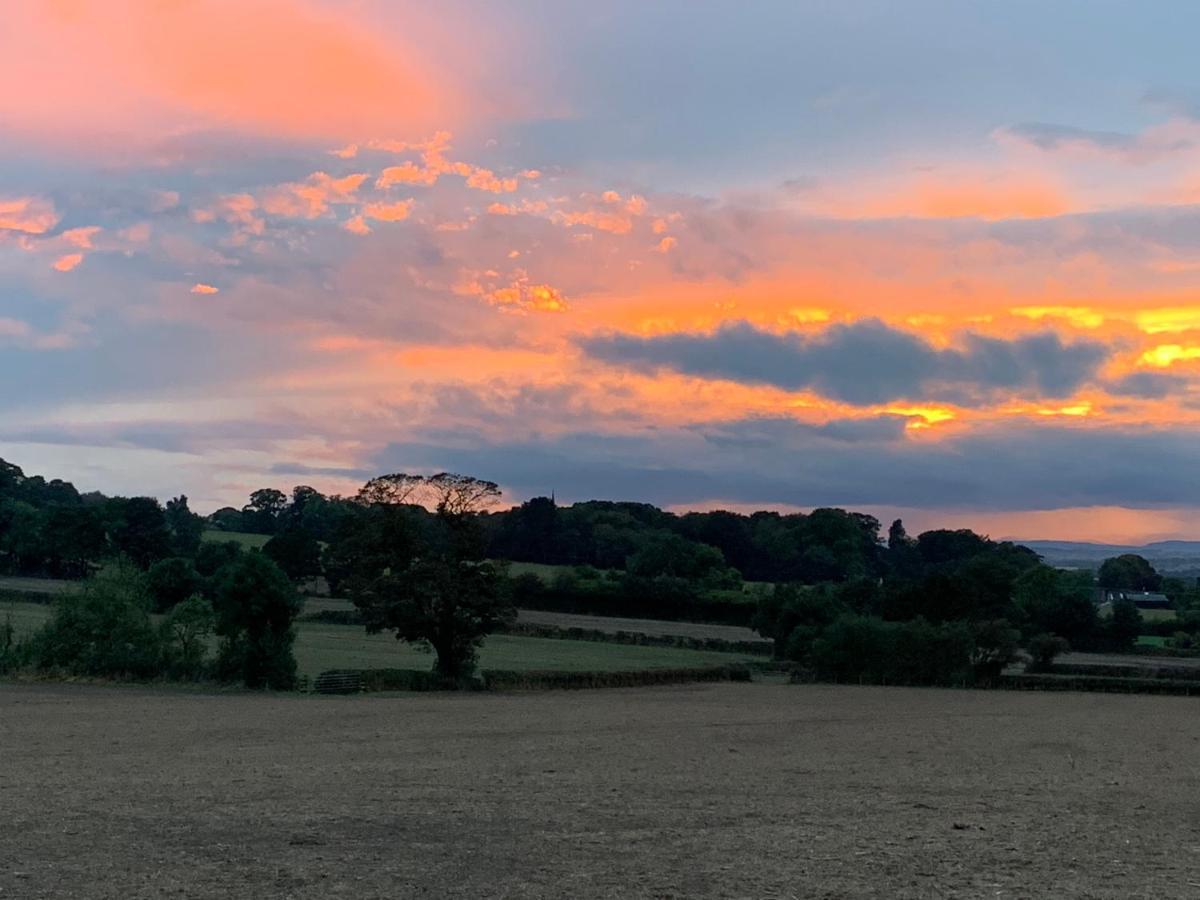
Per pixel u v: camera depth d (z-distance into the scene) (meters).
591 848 14.20
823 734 38.62
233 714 43.19
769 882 12.30
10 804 17.89
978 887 12.17
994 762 28.88
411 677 64.69
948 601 91.12
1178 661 95.75
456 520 68.31
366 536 68.12
